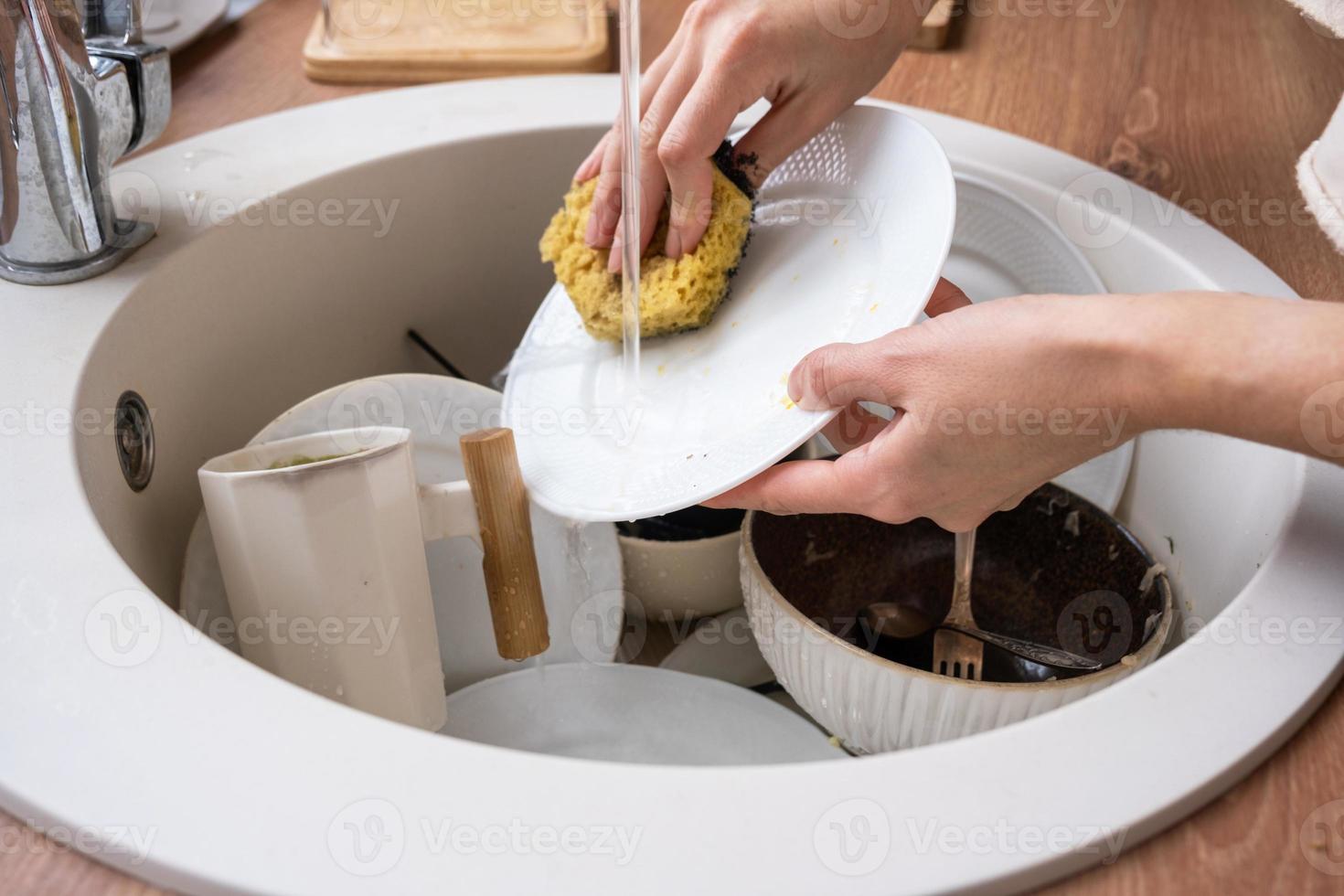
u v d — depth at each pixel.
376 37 0.92
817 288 0.56
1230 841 0.35
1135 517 0.70
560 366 0.64
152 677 0.40
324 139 0.77
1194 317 0.39
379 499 0.51
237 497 0.48
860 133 0.59
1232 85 0.90
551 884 0.32
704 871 0.33
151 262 0.62
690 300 0.57
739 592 0.68
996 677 0.59
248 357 0.70
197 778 0.36
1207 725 0.38
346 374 0.79
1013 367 0.42
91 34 0.61
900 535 0.69
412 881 0.32
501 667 0.67
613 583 0.65
